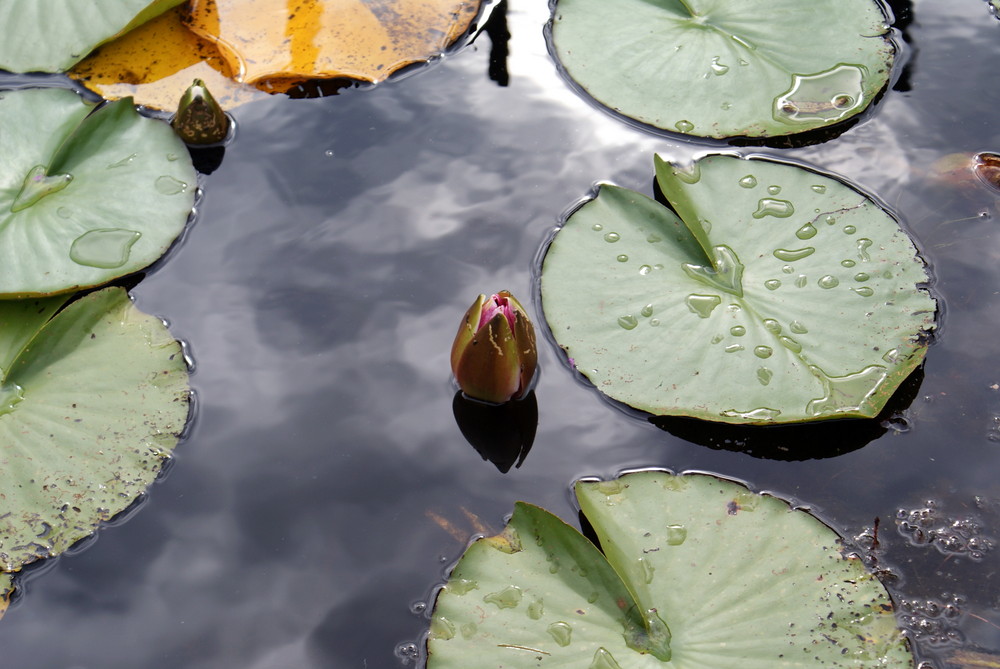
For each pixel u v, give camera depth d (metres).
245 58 2.00
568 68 1.98
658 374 1.43
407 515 1.30
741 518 1.27
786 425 1.40
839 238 1.60
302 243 1.68
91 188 1.74
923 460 1.35
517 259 1.64
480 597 1.18
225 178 1.79
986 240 1.63
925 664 1.13
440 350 1.51
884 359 1.42
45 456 1.37
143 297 1.59
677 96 1.90
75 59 1.99
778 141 1.82
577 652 1.12
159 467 1.37
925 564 1.23
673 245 1.61
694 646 1.12
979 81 1.92
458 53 2.04
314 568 1.25
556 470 1.36
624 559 1.21
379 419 1.42
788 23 2.01
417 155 1.83
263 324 1.55
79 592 1.24
